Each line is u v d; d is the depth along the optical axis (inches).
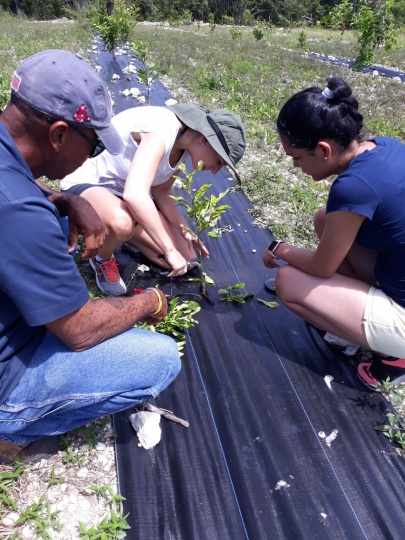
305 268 97.3
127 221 100.7
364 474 81.9
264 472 80.4
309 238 148.4
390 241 83.3
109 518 71.3
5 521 69.4
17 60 359.9
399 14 1168.8
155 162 98.5
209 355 102.2
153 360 72.1
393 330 88.6
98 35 536.1
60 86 55.2
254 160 198.5
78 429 81.9
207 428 86.7
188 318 107.5
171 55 402.9
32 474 75.9
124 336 71.1
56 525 69.3
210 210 108.9
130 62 368.8
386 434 87.2
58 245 56.8
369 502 77.9
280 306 117.7
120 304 70.1
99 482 76.3
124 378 69.8
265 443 85.2
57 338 67.2
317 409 92.5
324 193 181.2
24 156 58.1
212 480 78.4
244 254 137.7
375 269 93.2
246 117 258.7
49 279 56.6
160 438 83.4
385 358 95.4
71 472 76.9
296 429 88.3
